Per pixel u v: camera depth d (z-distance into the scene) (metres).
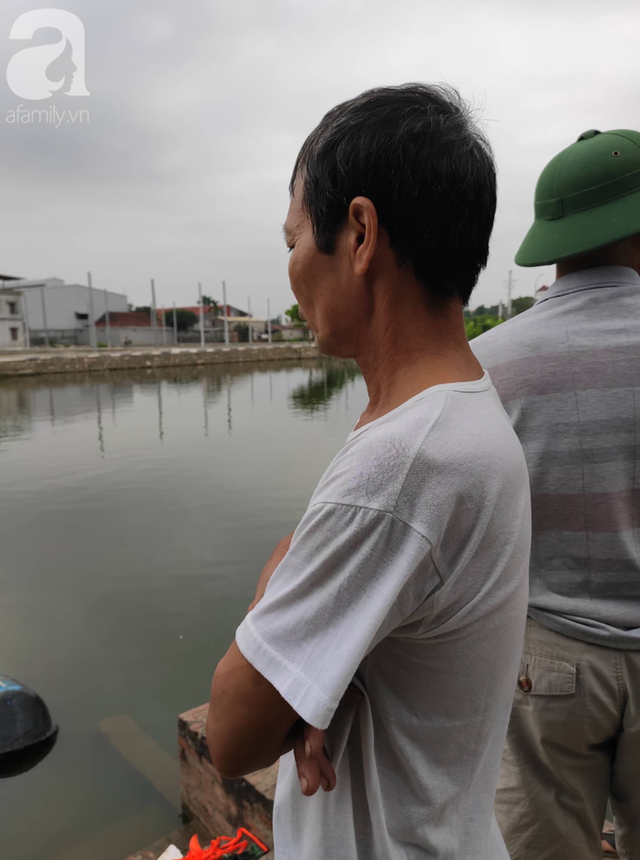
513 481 0.61
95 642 4.38
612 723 1.15
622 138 1.19
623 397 1.12
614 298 1.17
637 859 1.25
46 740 3.20
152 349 49.31
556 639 1.17
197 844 1.96
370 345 0.69
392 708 0.65
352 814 0.66
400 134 0.61
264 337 73.25
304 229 0.71
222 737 0.62
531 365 1.17
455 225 0.62
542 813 1.23
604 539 1.14
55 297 59.97
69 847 2.51
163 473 10.33
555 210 1.23
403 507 0.56
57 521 7.62
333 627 0.57
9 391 25.66
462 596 0.60
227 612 4.87
